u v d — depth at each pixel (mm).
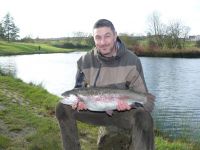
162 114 5078
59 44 43938
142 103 1476
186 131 3309
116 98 1467
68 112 1582
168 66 15305
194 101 6887
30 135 2295
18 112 3029
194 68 14312
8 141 2162
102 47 1556
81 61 1677
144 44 24750
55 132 2393
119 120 1569
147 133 1467
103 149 1828
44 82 9031
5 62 16828
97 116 1578
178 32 25172
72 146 1594
